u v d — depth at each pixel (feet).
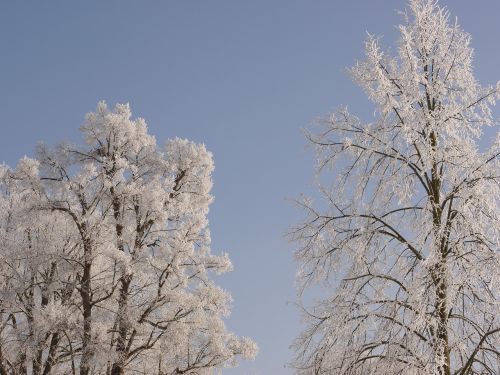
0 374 50.55
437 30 34.55
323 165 35.94
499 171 31.24
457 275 29.58
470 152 31.94
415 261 32.45
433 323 28.99
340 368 31.04
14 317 54.90
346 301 31.91
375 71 33.99
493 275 29.30
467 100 33.65
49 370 51.08
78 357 52.80
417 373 28.86
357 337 31.14
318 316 33.73
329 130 35.73
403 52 33.63
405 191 33.71
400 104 33.12
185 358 54.34
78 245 54.95
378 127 34.50
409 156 33.50
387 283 32.42
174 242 54.49
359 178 34.83
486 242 30.83
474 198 31.09
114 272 52.44
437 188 32.78
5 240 54.19
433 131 32.91
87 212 53.42
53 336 51.80
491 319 29.58
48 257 52.54
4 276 54.19
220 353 53.88
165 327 53.31
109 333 52.75
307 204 35.99
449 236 31.14
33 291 55.16
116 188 54.75
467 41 34.24
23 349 49.93
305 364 32.81
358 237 34.32
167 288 54.24
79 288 53.26
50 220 54.75
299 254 36.17
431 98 33.88
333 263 35.37
